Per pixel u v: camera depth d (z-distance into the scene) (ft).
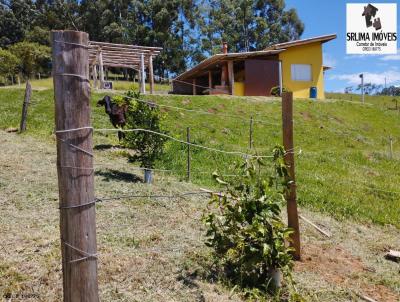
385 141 55.77
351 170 37.78
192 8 193.98
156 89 115.96
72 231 8.03
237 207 13.28
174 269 13.53
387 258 18.88
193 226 17.85
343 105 67.21
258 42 213.46
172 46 180.04
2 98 51.24
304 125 54.44
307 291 13.94
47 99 50.44
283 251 13.06
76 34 7.81
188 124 46.60
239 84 72.33
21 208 17.84
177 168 29.81
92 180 8.23
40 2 204.44
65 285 8.18
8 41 195.52
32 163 25.67
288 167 15.37
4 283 11.61
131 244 15.11
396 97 138.82
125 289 12.05
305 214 23.52
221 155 35.17
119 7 187.21
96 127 40.19
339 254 18.21
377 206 27.27
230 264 14.30
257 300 12.44
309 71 76.89
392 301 14.42
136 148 24.58
